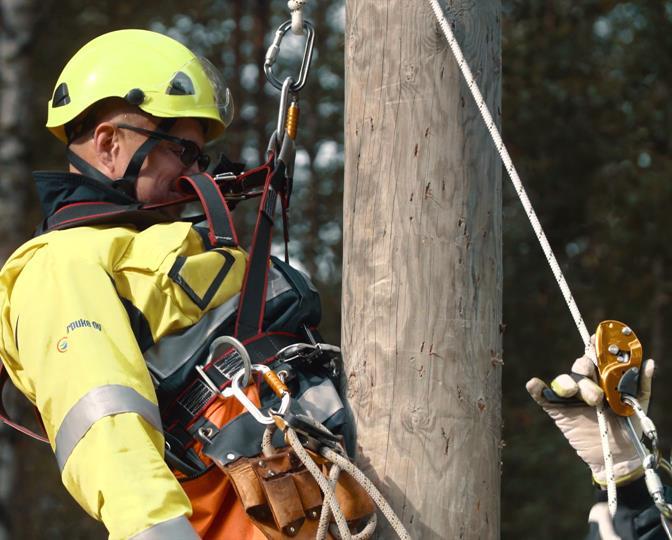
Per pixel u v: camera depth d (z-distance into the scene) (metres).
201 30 25.62
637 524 4.34
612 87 21.48
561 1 21.53
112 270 4.71
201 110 5.31
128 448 4.11
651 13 21.75
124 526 3.95
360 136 4.96
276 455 4.50
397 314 4.79
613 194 21.56
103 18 22.92
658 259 22.39
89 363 4.27
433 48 4.87
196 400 4.70
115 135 5.21
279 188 5.29
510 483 21.22
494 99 4.98
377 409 4.77
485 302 4.84
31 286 4.61
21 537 24.14
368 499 4.55
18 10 16.77
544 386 4.53
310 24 5.39
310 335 5.06
